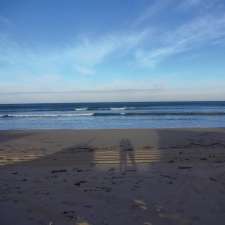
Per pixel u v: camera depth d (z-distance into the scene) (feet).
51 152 26.78
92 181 16.16
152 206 12.23
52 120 85.66
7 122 80.07
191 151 26.04
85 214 11.45
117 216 11.23
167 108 169.89
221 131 42.78
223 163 20.61
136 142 33.01
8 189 14.83
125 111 133.80
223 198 13.05
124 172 18.29
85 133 42.88
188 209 11.86
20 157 24.36
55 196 13.64
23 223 10.65
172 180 16.01
